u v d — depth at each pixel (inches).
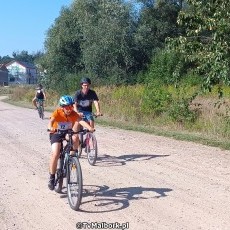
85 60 1743.4
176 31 1827.0
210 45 478.3
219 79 479.8
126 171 396.2
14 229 250.5
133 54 1717.5
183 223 251.6
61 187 322.0
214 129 620.1
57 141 304.2
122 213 272.4
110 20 1708.9
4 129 756.6
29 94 1945.1
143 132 689.6
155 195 312.7
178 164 423.8
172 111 732.7
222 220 255.8
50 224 257.1
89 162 430.9
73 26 1936.5
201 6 473.1
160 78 1359.5
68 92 1668.3
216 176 369.1
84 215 270.7
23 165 432.5
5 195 323.3
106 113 925.8
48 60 1973.4
